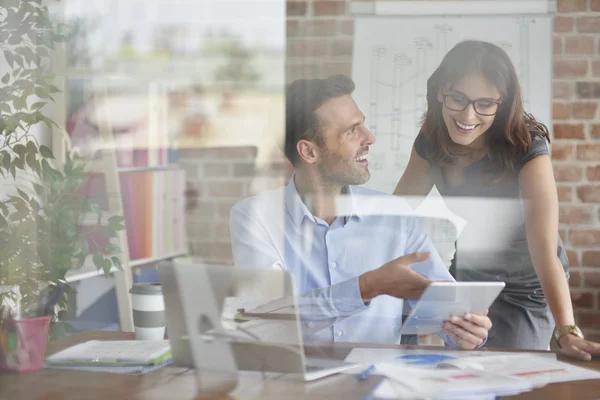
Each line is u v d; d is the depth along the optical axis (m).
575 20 2.27
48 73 2.42
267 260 2.19
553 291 2.06
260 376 1.32
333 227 2.20
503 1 2.30
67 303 2.25
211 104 2.52
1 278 2.21
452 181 2.21
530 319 2.06
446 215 2.18
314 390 1.25
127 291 2.38
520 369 1.38
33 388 1.28
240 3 2.52
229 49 2.52
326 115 2.34
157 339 1.59
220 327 1.33
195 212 2.49
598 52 2.26
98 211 2.39
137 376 1.34
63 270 2.26
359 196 2.23
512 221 2.15
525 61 2.29
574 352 1.51
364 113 2.32
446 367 1.40
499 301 2.08
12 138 2.32
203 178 2.50
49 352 1.48
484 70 2.25
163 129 2.53
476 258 2.14
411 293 2.03
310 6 2.43
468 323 1.61
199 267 1.33
